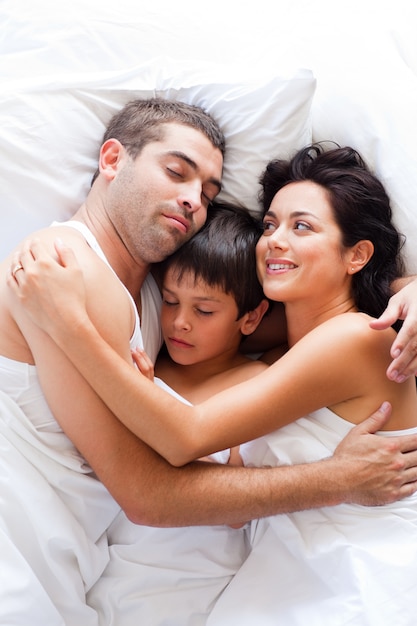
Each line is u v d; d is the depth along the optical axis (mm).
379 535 1034
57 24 1300
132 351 1085
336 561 1021
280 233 1136
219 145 1229
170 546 1115
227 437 1010
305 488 1023
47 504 1021
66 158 1217
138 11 1344
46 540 1013
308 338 1062
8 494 995
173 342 1203
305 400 1040
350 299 1179
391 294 1182
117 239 1167
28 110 1188
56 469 1050
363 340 1049
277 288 1124
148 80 1272
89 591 1112
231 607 1063
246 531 1177
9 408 1021
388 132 1254
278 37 1402
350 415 1081
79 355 940
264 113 1244
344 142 1287
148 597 1094
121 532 1143
